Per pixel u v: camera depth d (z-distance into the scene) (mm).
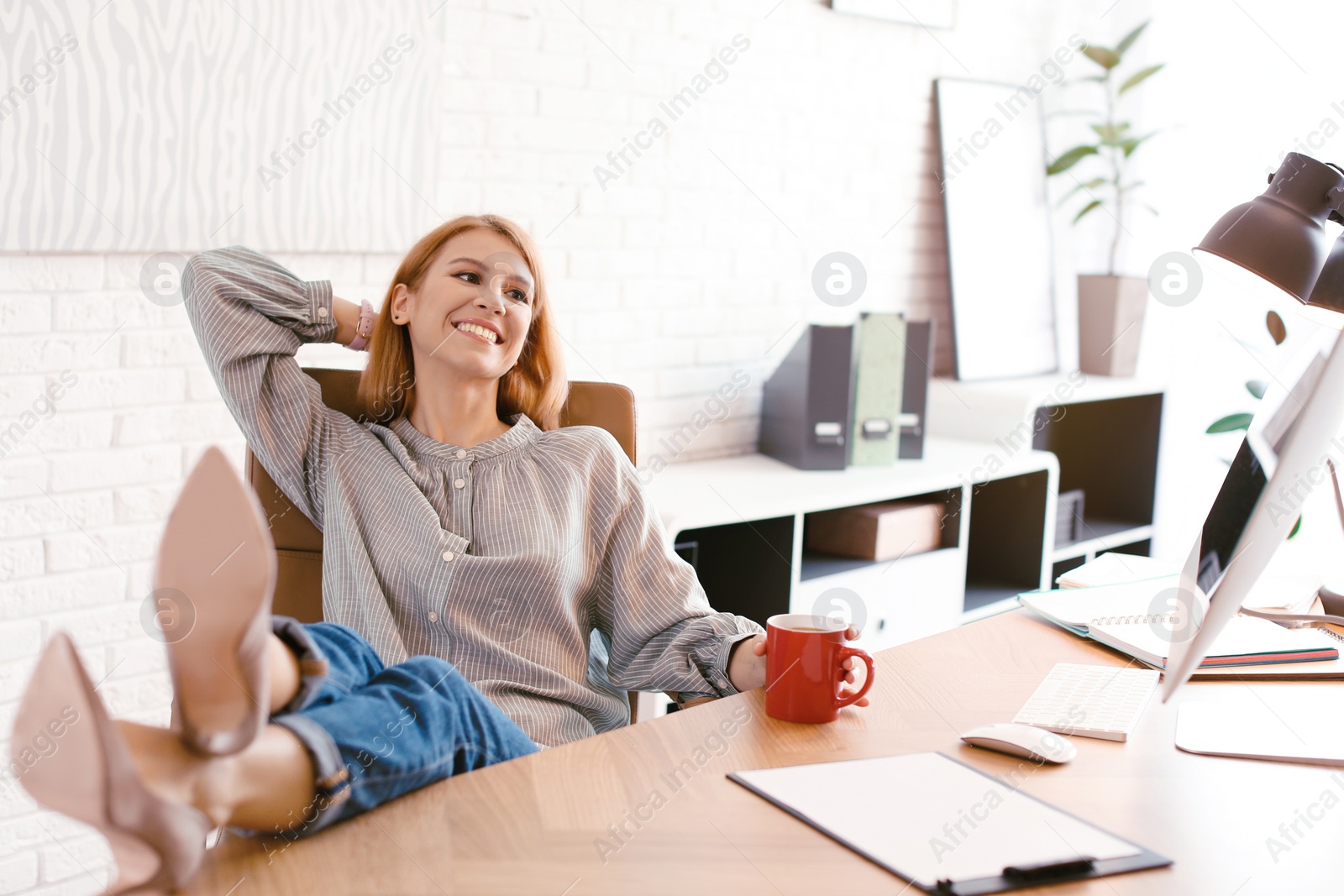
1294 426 810
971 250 3324
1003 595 3025
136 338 1885
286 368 1500
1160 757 1030
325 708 877
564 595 1466
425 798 901
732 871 790
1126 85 3443
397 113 2123
